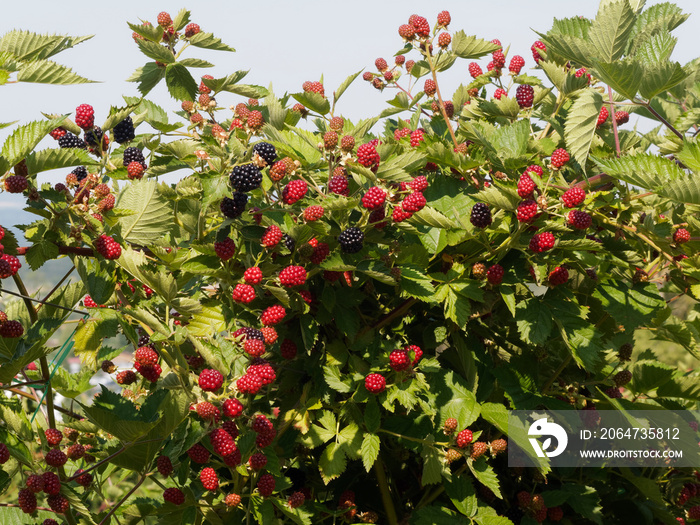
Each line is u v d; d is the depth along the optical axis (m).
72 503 2.12
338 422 2.58
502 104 3.21
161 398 2.33
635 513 3.22
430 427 2.61
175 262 2.48
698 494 3.45
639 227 2.59
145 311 2.08
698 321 2.70
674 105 3.61
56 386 2.81
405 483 3.08
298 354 2.74
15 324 2.06
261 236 2.25
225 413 2.07
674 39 2.76
